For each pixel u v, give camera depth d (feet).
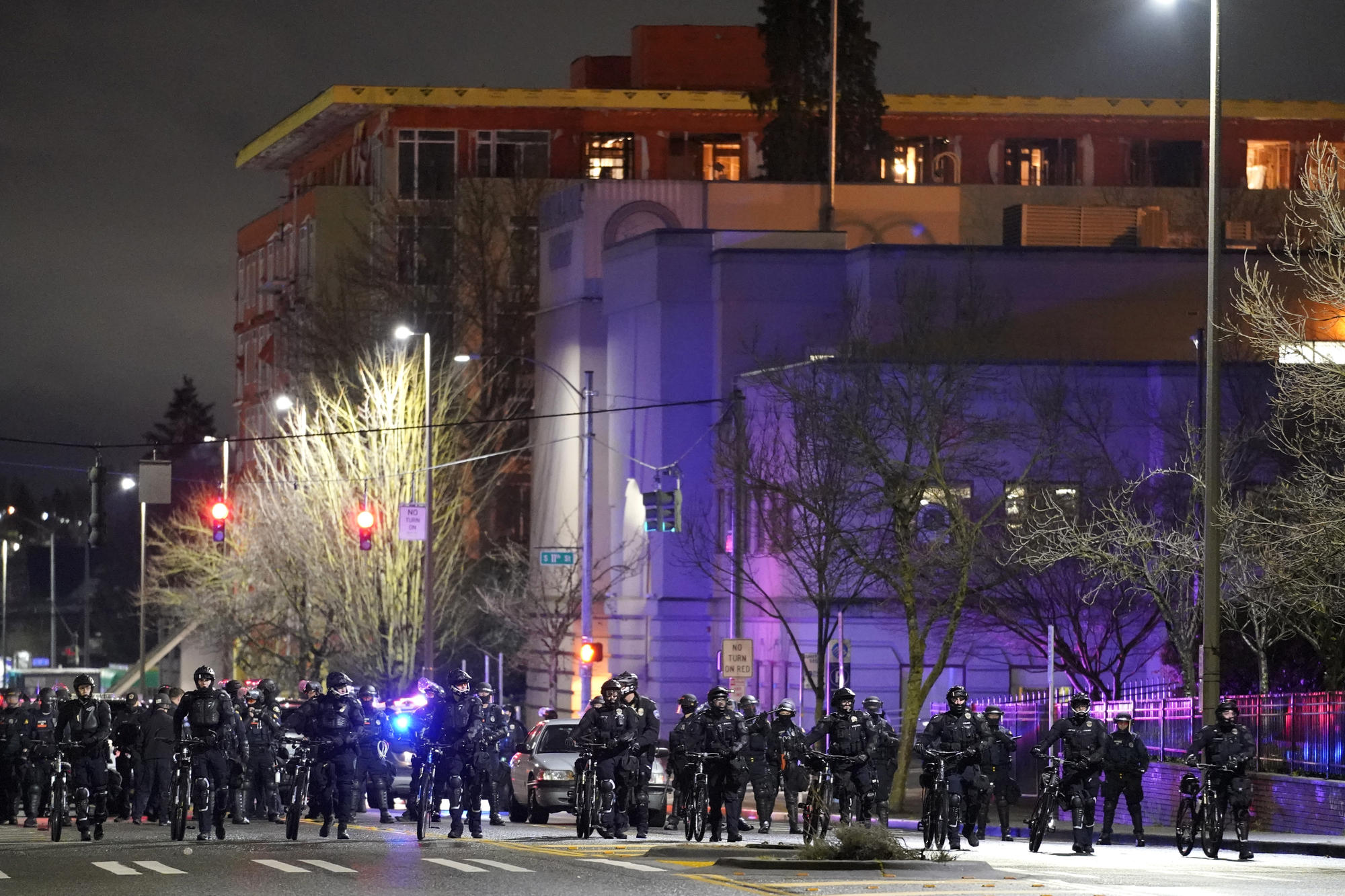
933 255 571.69
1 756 331.77
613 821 273.13
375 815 357.00
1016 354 573.33
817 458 450.30
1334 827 303.07
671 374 609.42
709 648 602.03
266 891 185.06
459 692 266.36
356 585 635.66
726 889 187.42
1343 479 322.14
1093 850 280.10
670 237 612.29
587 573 528.22
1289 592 336.29
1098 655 482.28
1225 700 305.53
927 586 482.28
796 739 321.11
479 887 188.65
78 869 210.59
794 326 596.29
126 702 343.67
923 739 267.80
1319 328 563.89
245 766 307.17
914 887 191.52
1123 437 517.14
